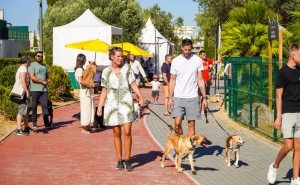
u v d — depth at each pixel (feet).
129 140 27.22
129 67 27.55
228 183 24.34
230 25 56.44
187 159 30.07
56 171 27.07
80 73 40.47
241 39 54.03
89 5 138.51
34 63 42.88
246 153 32.12
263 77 38.81
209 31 132.67
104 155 31.71
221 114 52.08
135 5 134.72
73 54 88.48
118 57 27.12
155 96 66.44
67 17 137.80
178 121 28.78
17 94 38.96
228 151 28.07
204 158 30.63
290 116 22.56
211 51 176.04
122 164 27.55
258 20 56.18
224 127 43.88
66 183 24.41
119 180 25.03
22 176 25.85
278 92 22.77
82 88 40.47
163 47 131.03
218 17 125.29
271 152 32.37
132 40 130.41
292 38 46.73
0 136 39.22
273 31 37.83
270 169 23.49
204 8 128.88
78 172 26.84
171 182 24.59
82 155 31.68
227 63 52.19
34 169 27.55
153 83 66.59
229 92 49.29
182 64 28.43
